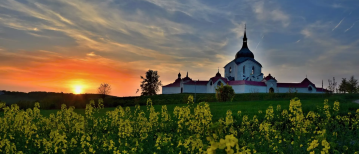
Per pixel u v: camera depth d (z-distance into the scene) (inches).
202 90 3944.4
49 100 2206.0
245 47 4690.0
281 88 3794.3
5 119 615.5
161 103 2396.7
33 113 736.3
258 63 4357.8
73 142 482.9
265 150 452.4
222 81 3686.0
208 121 485.1
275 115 858.1
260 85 3683.6
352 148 485.7
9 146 431.5
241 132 621.0
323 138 340.8
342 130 647.8
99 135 587.8
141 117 695.7
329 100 1588.3
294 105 589.6
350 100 1694.1
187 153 401.4
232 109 1158.3
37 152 474.6
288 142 477.7
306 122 583.8
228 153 139.8
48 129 669.3
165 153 429.1
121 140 502.3
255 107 1234.6
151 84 4677.7
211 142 147.2
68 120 697.0
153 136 610.5
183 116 561.9
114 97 3230.8
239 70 4256.9
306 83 3905.0
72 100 2332.7
